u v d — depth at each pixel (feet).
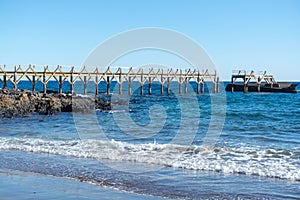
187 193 24.16
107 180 27.02
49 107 80.79
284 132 54.29
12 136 48.34
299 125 62.85
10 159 33.91
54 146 39.81
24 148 38.86
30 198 22.72
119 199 22.74
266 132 54.19
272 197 23.54
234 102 127.13
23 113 78.02
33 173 28.91
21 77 105.19
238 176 28.35
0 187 25.07
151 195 23.68
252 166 31.17
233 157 34.73
